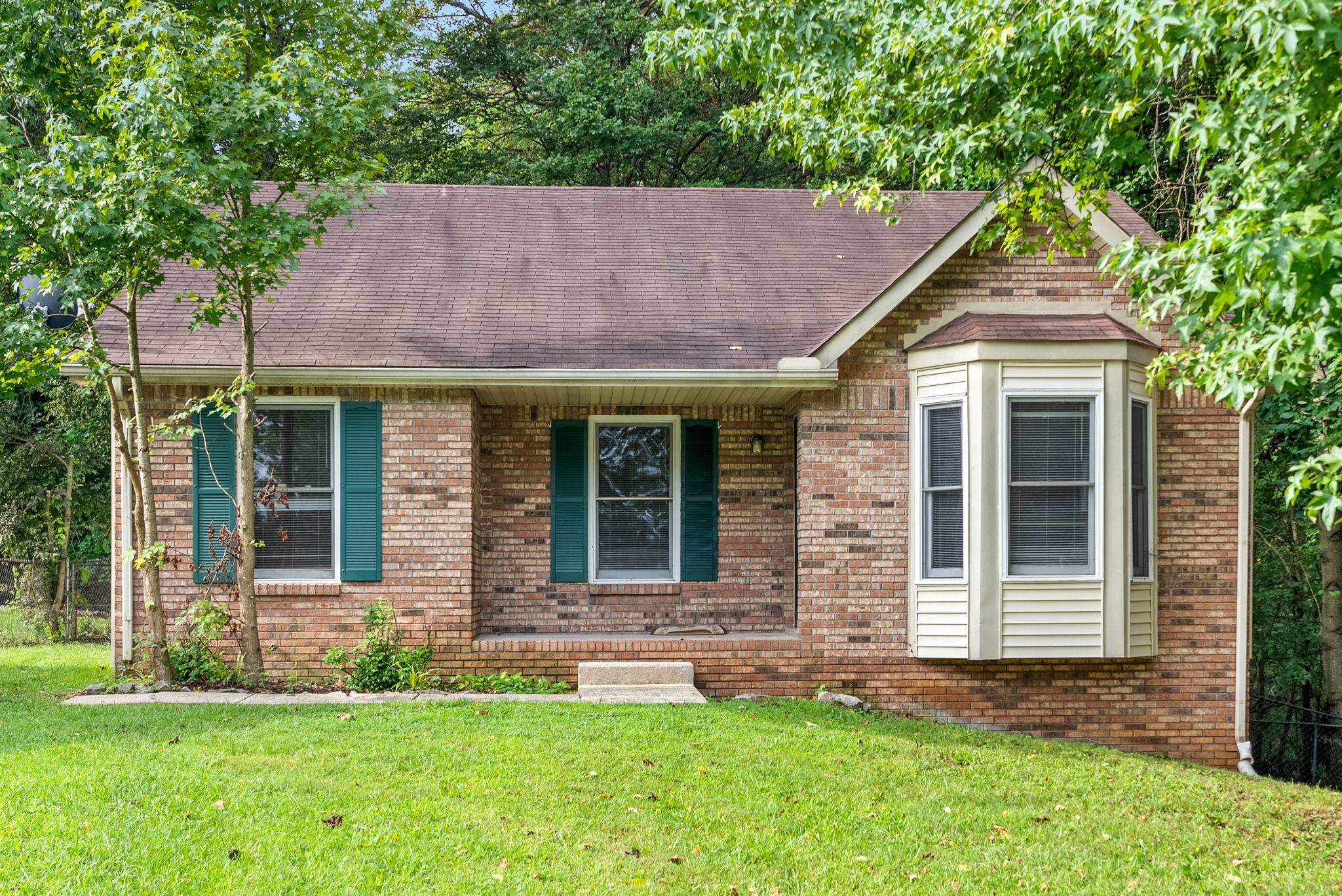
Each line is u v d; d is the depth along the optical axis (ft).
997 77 25.22
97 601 67.87
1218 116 19.69
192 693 33.09
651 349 37.27
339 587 36.19
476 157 84.99
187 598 36.19
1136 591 35.32
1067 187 35.58
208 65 30.73
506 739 26.81
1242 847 22.03
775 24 28.55
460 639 36.42
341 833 19.02
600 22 82.48
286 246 31.81
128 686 33.55
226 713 29.78
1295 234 16.20
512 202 47.91
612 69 79.92
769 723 30.40
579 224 46.44
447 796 21.75
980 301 37.04
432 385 35.76
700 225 46.75
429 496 36.63
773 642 36.68
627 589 40.24
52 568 65.46
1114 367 34.71
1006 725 36.24
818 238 45.96
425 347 36.78
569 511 40.47
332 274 41.39
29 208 29.71
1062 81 26.17
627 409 40.88
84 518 75.00
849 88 28.48
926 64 26.81
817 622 36.65
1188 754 36.24
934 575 35.96
